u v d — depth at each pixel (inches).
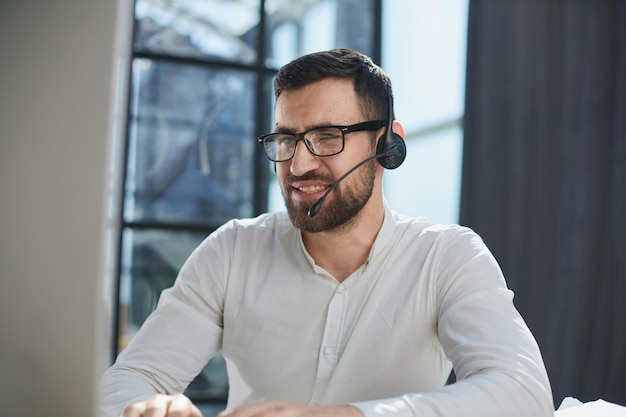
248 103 111.3
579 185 108.2
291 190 41.6
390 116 43.0
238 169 110.8
